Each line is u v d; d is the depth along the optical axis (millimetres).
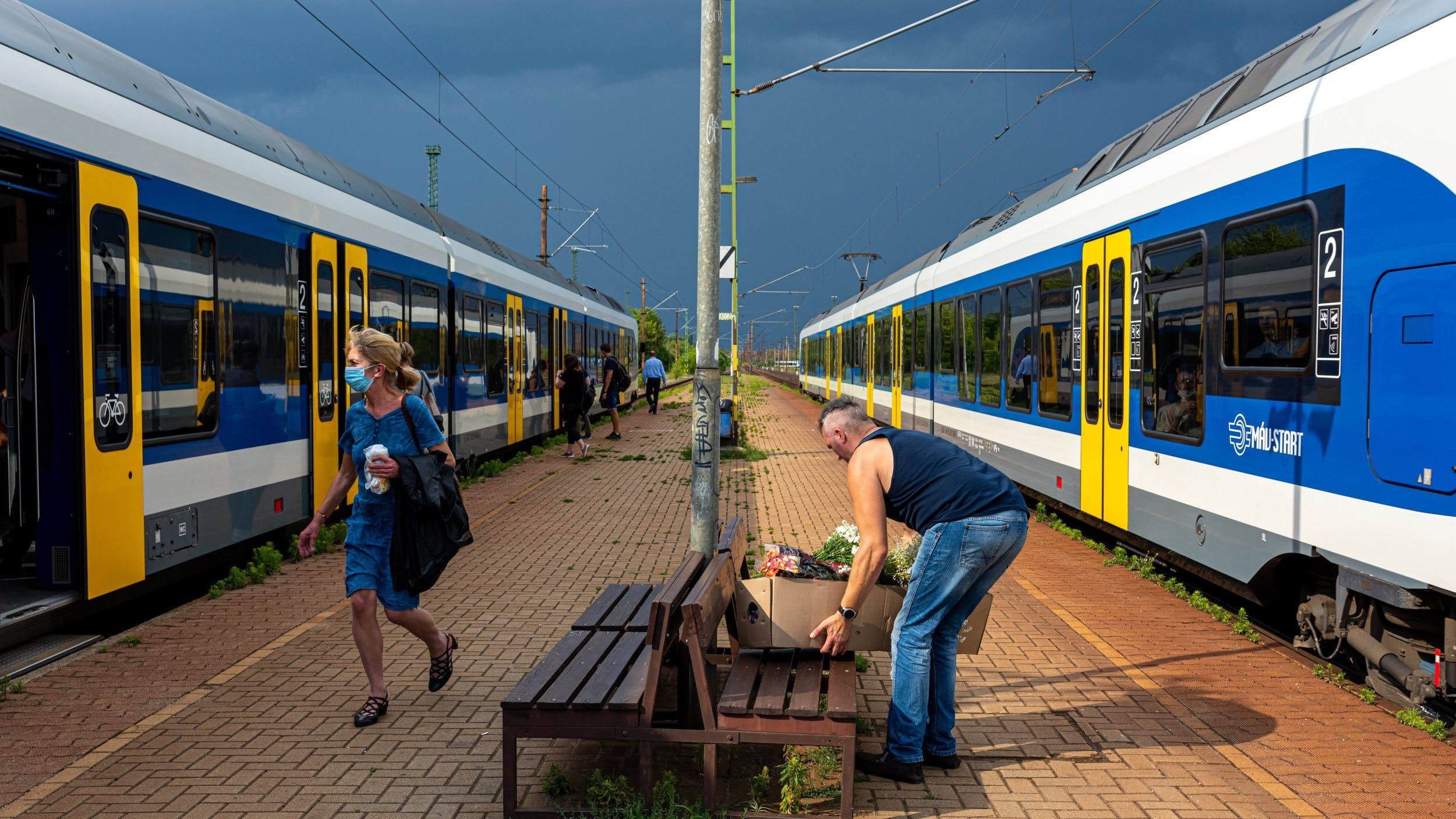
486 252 16359
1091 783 4207
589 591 7711
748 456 18359
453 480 4906
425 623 5027
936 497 4059
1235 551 6637
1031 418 11250
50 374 6000
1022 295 11680
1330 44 6031
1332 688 5512
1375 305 5199
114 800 3975
